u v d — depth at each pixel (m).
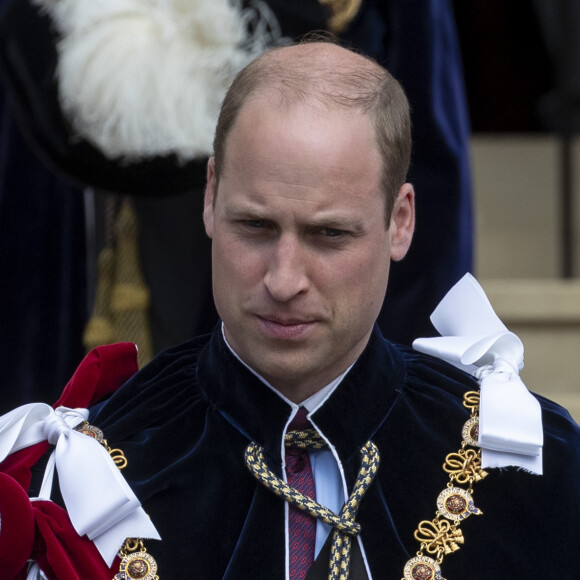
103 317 10.54
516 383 6.04
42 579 5.59
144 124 9.07
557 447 5.98
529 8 17.09
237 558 5.60
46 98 9.20
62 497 5.73
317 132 5.25
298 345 5.45
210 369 6.03
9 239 11.02
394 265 10.31
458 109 10.58
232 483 5.79
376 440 5.93
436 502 5.80
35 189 11.04
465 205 10.45
